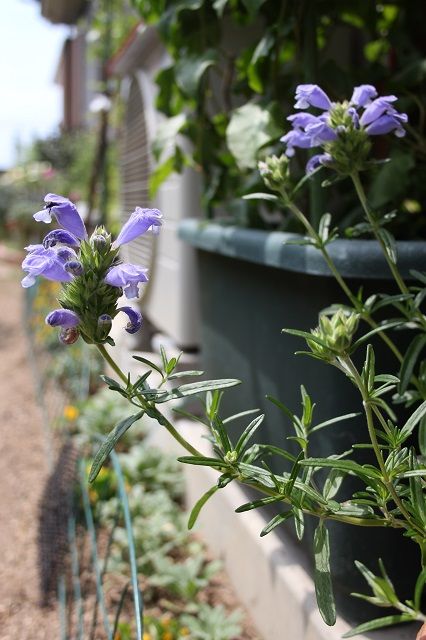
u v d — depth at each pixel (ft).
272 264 1.78
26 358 5.60
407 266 1.53
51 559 2.38
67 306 1.20
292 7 2.15
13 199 15.14
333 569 1.69
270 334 1.91
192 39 2.41
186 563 2.35
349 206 2.26
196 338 2.97
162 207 3.28
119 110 5.50
